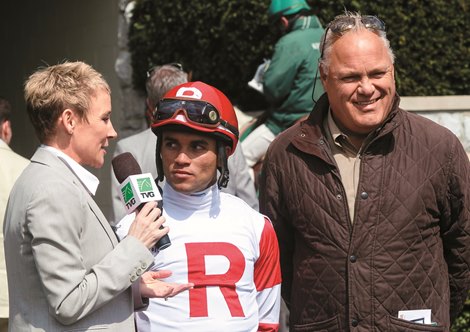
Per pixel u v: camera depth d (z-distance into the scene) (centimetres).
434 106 788
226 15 862
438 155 465
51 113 387
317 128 474
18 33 1180
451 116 789
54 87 386
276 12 785
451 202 470
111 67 993
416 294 459
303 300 475
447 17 847
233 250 419
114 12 979
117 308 388
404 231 457
